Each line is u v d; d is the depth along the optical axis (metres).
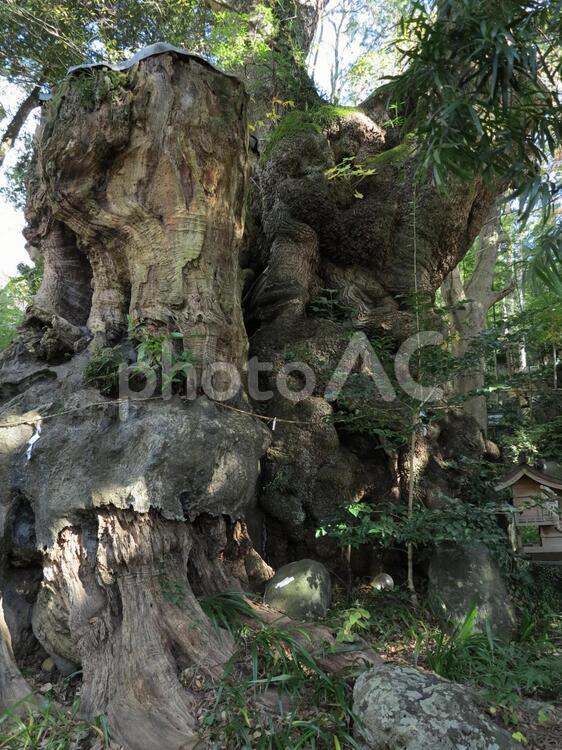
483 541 4.47
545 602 5.02
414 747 2.60
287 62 7.28
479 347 4.66
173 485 3.72
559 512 4.48
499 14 2.84
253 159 6.41
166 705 3.16
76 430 4.03
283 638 3.48
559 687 3.50
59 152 4.22
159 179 4.29
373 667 3.15
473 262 12.41
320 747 2.90
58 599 3.77
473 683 3.46
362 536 4.42
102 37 7.91
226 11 7.51
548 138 3.10
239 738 2.89
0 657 3.57
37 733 3.13
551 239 2.99
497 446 6.64
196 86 4.29
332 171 5.88
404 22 3.17
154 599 3.57
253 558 4.69
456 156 3.04
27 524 4.08
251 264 6.56
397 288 6.14
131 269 4.47
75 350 4.82
